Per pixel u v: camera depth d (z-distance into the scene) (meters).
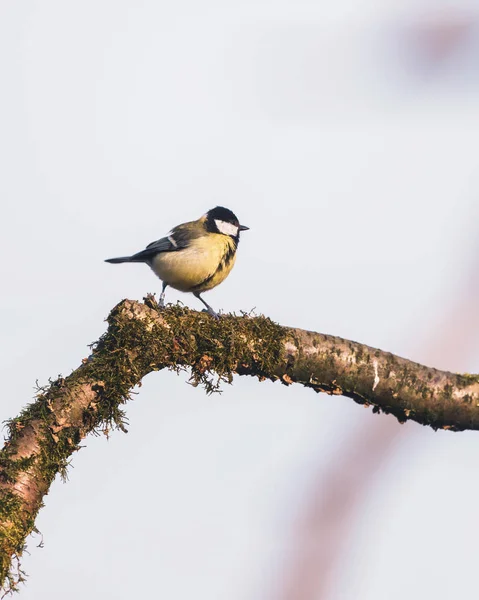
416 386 8.19
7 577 7.11
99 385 8.16
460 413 8.14
